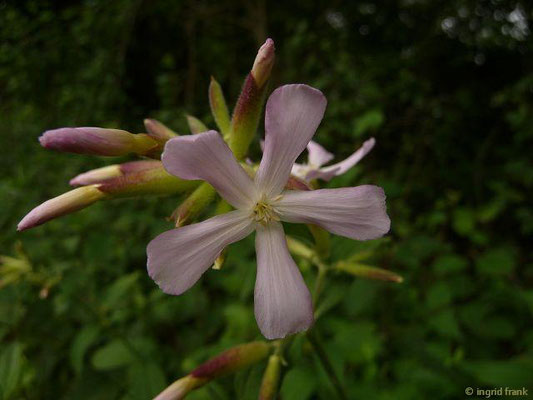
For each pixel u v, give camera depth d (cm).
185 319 12
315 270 10
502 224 20
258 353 6
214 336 13
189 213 5
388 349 10
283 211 5
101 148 5
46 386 11
